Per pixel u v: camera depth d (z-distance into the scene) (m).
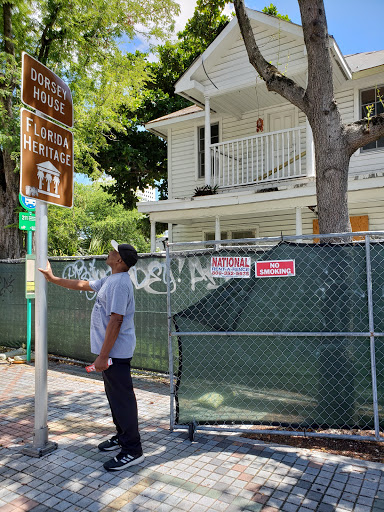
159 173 19.89
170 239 14.09
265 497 2.88
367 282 3.79
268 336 4.01
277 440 3.89
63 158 4.05
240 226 12.82
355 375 3.83
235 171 12.81
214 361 4.13
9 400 5.19
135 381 6.04
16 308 7.99
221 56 10.98
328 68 4.76
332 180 4.68
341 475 3.17
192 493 2.95
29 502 2.87
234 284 4.12
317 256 3.93
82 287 3.66
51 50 11.63
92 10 11.33
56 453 3.62
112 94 12.74
